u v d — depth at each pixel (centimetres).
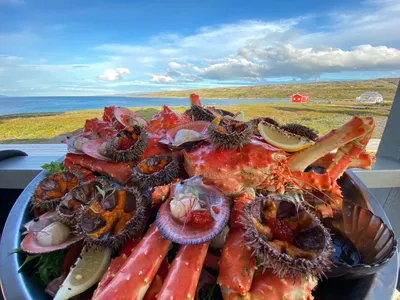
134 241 22
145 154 29
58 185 28
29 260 22
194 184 23
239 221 21
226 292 19
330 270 21
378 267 21
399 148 44
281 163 27
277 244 18
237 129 27
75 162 32
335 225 27
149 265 20
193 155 27
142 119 37
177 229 20
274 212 20
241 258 20
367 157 30
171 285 19
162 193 23
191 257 20
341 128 27
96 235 21
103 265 22
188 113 37
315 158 28
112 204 23
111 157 30
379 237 25
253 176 26
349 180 33
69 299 21
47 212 26
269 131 30
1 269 22
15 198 46
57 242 23
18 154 46
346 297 21
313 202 28
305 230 20
